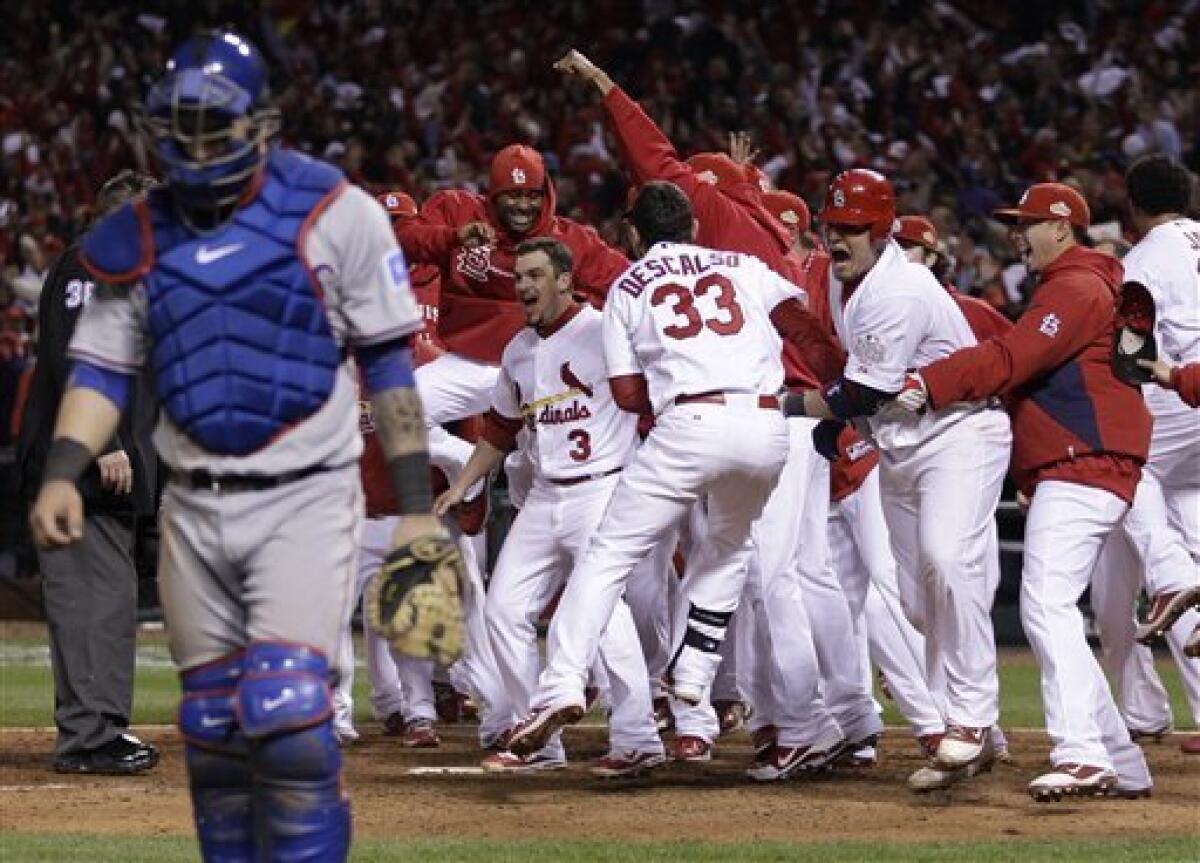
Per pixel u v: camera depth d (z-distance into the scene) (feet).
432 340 128.36
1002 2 351.05
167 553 62.23
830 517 117.08
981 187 295.69
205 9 362.94
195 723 61.98
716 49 328.49
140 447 110.11
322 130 328.29
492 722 115.75
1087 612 201.36
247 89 60.29
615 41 339.36
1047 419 98.78
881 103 322.96
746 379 100.32
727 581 103.96
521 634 108.06
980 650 100.99
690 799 102.89
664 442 100.01
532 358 106.83
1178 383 94.07
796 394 101.65
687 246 102.94
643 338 101.09
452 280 124.98
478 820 95.50
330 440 61.41
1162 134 305.32
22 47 368.48
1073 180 283.38
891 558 113.80
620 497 100.94
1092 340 98.17
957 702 101.50
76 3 373.40
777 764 108.88
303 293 60.75
